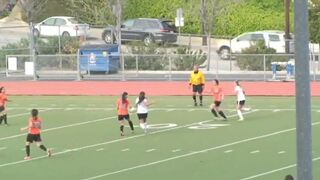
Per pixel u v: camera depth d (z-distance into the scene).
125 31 114.94
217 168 40.50
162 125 57.81
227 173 39.06
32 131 44.94
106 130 55.94
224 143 48.72
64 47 104.50
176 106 69.56
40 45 103.06
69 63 90.50
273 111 64.50
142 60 90.31
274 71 83.81
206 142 49.31
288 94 77.12
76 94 81.75
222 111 62.62
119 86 83.31
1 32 127.56
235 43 105.25
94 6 123.88
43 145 47.16
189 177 38.25
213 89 60.28
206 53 99.12
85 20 125.25
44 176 39.59
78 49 94.25
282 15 125.19
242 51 97.25
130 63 89.50
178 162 42.66
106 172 40.34
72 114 65.62
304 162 15.40
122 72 87.56
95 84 84.38
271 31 109.88
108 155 45.66
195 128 55.81
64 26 116.31
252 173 38.88
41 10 133.62
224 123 57.97
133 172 40.12
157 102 72.88
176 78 88.25
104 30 116.50
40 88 84.06
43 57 90.81
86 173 40.19
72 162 43.59
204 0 117.12
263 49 96.00
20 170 41.41
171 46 110.75
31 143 47.69
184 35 116.38
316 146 46.50
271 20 124.38
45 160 44.41
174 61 90.88
